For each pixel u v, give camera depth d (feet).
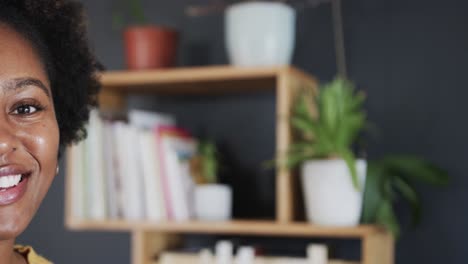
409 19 6.24
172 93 6.72
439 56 6.15
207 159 6.34
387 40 6.29
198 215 5.88
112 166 5.98
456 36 6.12
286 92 5.49
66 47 3.44
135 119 6.08
